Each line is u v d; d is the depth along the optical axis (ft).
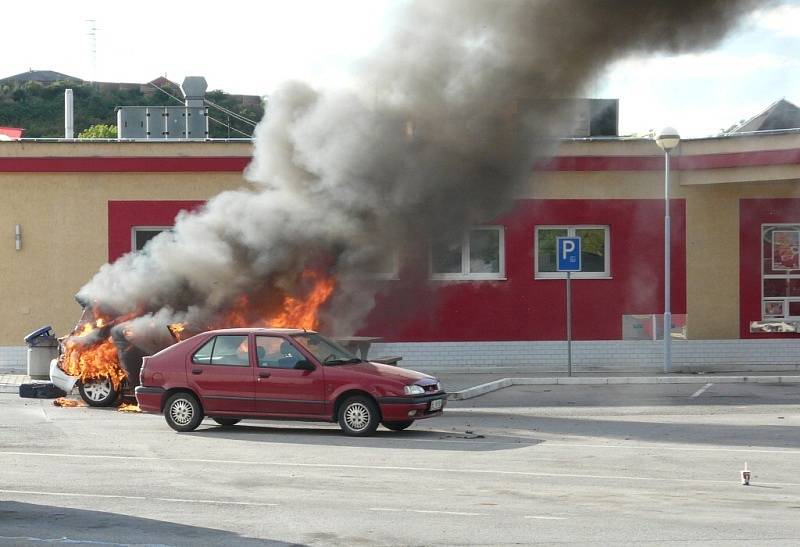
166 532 27.20
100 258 82.23
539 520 28.55
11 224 81.92
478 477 36.11
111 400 60.39
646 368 81.92
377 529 27.45
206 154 82.02
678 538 26.12
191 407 49.29
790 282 83.76
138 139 87.76
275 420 51.11
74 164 81.82
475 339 81.97
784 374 76.28
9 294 82.02
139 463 39.47
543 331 82.64
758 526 27.63
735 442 45.39
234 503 31.27
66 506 30.83
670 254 82.89
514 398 64.85
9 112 250.37
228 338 49.49
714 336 83.25
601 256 83.46
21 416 56.03
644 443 45.19
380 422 47.75
